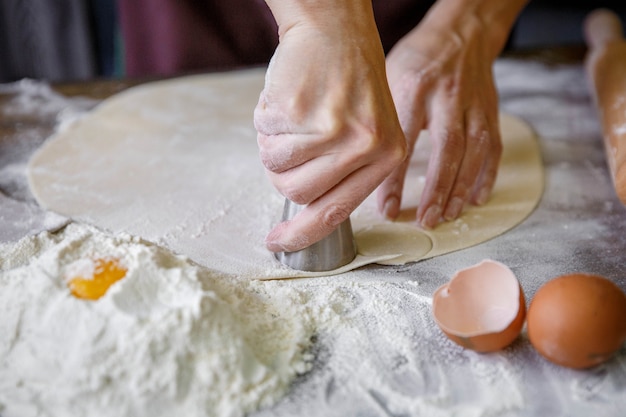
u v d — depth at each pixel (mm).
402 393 758
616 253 1034
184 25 1768
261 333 822
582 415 733
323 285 946
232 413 713
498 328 776
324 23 807
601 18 1821
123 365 710
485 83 1240
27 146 1381
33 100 1604
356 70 792
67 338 729
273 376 755
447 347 829
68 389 706
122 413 698
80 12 2443
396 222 1102
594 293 727
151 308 756
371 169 816
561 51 1895
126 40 1888
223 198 1188
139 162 1313
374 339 841
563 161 1344
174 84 1686
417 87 1161
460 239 1062
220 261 998
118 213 1135
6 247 971
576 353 736
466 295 822
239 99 1618
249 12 1772
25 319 754
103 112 1523
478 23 1292
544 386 771
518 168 1292
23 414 706
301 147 799
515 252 1037
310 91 785
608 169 1307
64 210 1136
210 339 740
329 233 921
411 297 927
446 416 727
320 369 790
